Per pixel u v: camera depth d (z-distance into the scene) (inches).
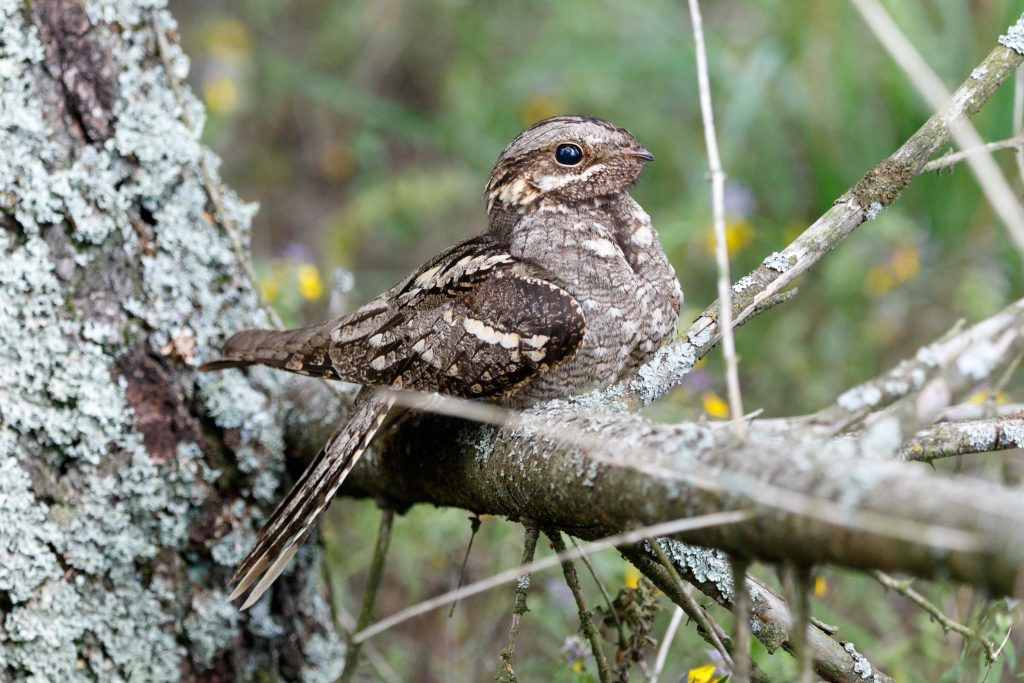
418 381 257.9
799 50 460.8
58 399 269.0
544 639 319.3
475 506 246.7
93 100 270.4
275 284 375.9
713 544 168.9
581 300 257.6
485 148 524.7
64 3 267.1
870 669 234.8
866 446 167.2
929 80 194.1
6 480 264.7
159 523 279.9
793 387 420.2
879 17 196.2
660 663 253.9
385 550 292.0
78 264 270.1
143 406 277.4
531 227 268.5
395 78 587.2
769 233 463.5
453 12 572.1
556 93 526.0
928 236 444.5
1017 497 139.1
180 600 284.2
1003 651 245.1
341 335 267.1
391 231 520.4
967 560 138.1
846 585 336.5
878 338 428.1
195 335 283.0
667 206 484.4
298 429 293.4
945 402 173.2
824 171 455.5
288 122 582.6
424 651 351.9
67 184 266.8
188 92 287.3
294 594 300.4
